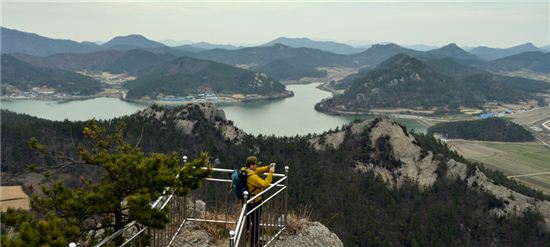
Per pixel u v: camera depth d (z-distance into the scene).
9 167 92.38
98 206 10.39
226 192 13.77
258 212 11.44
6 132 112.06
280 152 140.75
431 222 104.81
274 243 12.53
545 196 120.81
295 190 106.25
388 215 109.12
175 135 138.25
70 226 10.15
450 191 120.50
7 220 10.85
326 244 13.31
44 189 11.53
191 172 11.52
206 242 12.66
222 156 132.50
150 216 10.31
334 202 105.69
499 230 103.75
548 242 98.69
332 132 158.12
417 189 123.31
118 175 11.00
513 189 121.44
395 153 139.38
